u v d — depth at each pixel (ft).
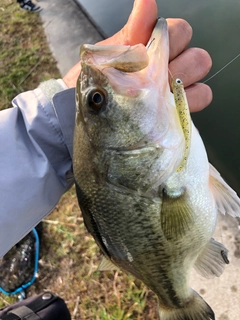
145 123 0.49
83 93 0.50
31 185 0.57
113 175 0.51
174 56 0.58
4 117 0.59
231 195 0.55
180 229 0.53
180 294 0.60
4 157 0.57
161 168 0.51
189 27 0.58
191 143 0.52
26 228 0.60
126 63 0.47
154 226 0.52
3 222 0.56
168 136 0.50
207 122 1.05
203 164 0.53
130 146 0.50
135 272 0.56
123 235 0.52
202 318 0.61
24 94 0.61
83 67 0.50
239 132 0.99
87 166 0.51
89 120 0.50
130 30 0.52
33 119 0.58
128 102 0.49
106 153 0.50
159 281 0.57
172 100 0.51
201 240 0.56
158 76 0.50
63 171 0.60
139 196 0.51
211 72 1.08
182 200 0.52
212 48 1.11
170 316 0.63
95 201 0.52
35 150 0.59
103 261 0.63
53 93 0.60
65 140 0.58
